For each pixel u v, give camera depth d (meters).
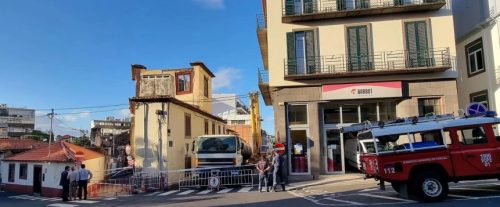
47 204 17.38
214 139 21.81
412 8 20.75
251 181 20.72
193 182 21.11
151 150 23.42
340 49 21.41
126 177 22.75
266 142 56.22
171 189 21.64
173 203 14.69
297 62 21.61
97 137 49.31
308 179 20.80
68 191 19.11
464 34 24.44
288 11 21.66
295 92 21.44
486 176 11.20
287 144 21.22
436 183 11.23
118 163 37.38
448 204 10.62
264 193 16.77
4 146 39.91
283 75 21.45
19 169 30.11
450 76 20.66
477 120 11.55
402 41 21.12
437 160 11.30
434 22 21.11
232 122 59.94
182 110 26.70
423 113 20.84
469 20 23.95
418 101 20.89
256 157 28.14
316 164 20.86
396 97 20.59
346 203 12.13
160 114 23.53
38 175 28.11
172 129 24.33
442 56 20.72
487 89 22.28
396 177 11.36
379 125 12.05
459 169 11.22
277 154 17.77
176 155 24.88
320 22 21.75
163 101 23.81
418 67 20.30
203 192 19.06
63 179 19.05
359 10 20.75
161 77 28.23
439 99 20.89
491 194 11.87
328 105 21.94
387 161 11.46
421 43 21.00
